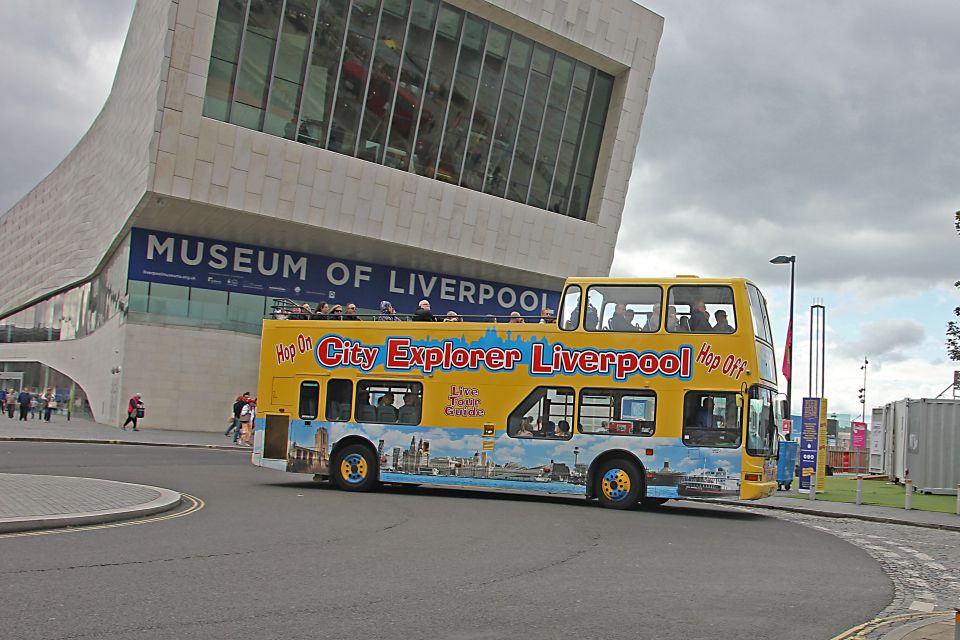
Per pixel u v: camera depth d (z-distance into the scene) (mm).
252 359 46281
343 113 43156
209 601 7250
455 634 6453
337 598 7574
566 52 49438
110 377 46656
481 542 11555
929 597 9156
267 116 41188
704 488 16797
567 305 18078
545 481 17688
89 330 57094
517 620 7004
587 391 17688
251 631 6316
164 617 6637
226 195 40625
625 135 52312
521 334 18266
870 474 36750
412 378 18797
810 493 23375
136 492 14906
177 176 39375
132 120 46406
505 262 50250
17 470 20156
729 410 16859
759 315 17656
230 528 11891
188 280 45594
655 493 17062
